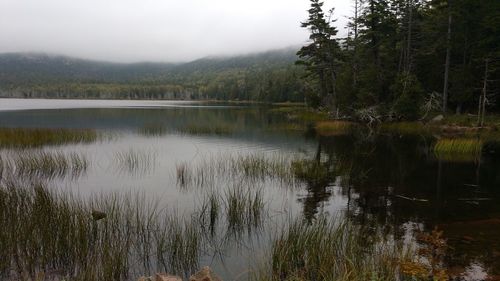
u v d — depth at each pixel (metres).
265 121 50.41
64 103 119.06
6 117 55.34
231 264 8.73
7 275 7.94
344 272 7.36
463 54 41.78
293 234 9.26
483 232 10.62
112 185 16.59
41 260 8.51
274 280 7.56
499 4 38.56
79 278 7.62
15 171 18.86
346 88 44.84
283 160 21.56
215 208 12.06
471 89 37.84
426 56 43.97
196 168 20.14
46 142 28.11
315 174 17.98
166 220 11.60
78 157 22.05
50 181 17.20
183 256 8.88
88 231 9.67
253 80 154.75
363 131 37.62
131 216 11.03
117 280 7.91
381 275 7.44
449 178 17.81
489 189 15.81
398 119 40.50
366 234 10.40
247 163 19.92
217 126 43.22
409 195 14.95
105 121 50.12
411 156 23.66
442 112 39.62
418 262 8.20
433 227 11.13
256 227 11.20
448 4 39.47
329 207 13.34
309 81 64.19
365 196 14.80
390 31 44.66
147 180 17.56
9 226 9.66
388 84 43.12
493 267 8.30
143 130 38.50
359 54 46.91
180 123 47.59
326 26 48.41
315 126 43.25
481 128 33.66
